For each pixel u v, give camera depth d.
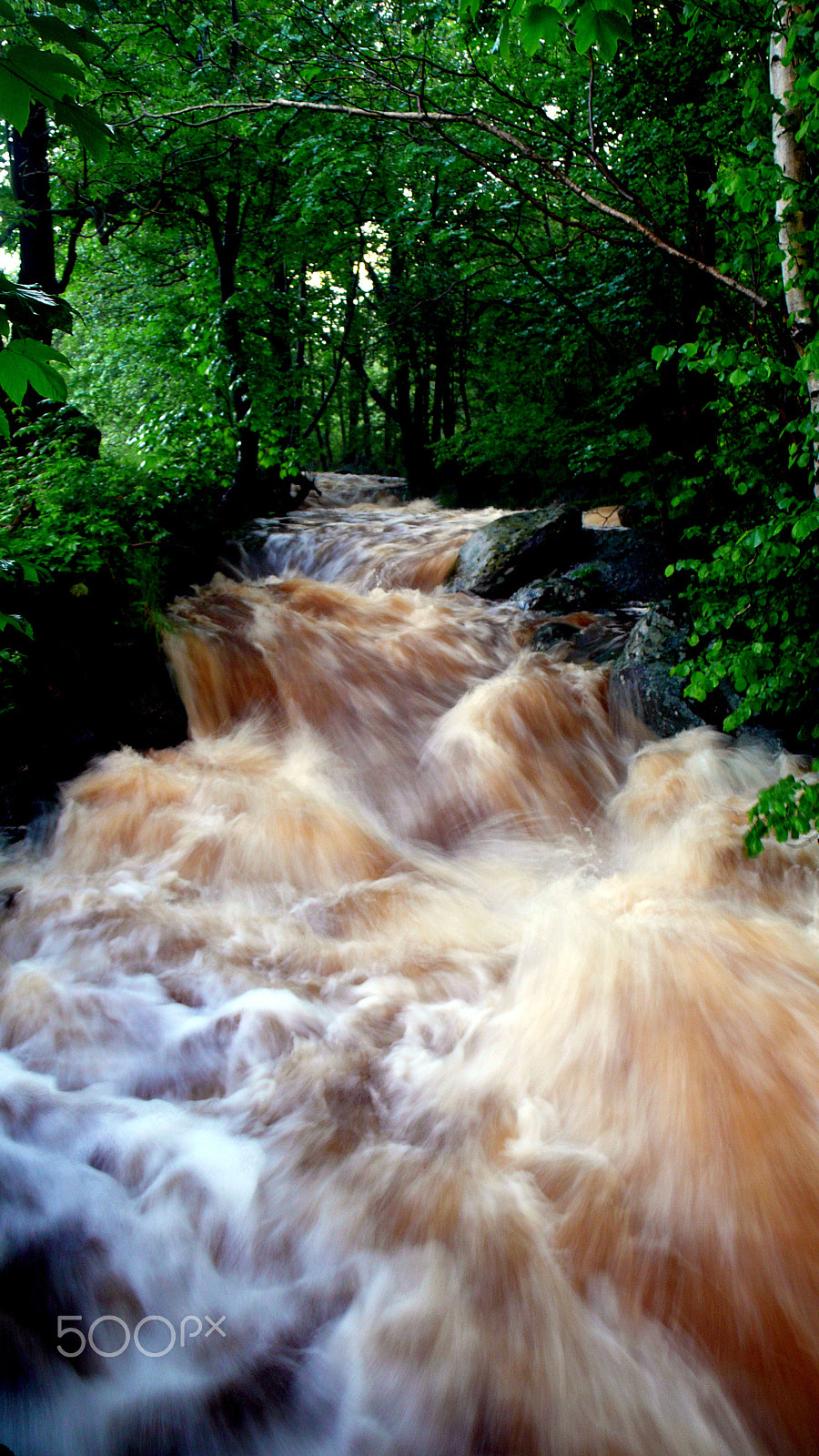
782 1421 2.35
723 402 4.94
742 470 5.23
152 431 10.55
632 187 7.97
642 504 11.39
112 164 9.41
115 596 6.91
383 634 8.87
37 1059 3.75
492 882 5.63
